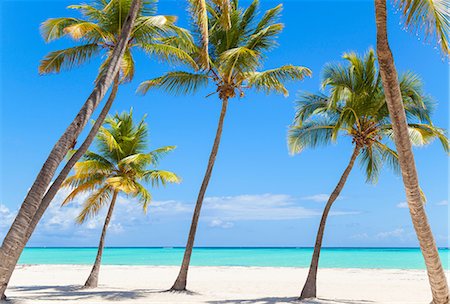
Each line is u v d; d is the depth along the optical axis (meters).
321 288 19.78
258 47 17.23
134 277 26.81
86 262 58.19
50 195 9.50
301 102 16.22
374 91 15.23
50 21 13.21
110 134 18.39
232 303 14.04
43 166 8.91
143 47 14.05
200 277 26.64
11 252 8.44
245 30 17.52
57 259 69.31
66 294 16.25
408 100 15.12
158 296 15.75
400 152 8.65
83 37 13.80
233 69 16.89
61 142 9.13
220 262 55.59
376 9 8.46
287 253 97.25
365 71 15.17
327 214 15.53
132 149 20.39
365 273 29.92
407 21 8.10
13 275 27.77
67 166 10.02
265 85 17.02
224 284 21.73
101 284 21.75
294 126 16.53
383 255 80.38
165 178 19.50
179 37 14.98
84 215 19.97
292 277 26.72
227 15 10.34
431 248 8.78
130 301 14.55
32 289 18.48
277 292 18.47
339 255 81.19
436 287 8.86
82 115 9.42
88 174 19.50
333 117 16.28
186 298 15.35
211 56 17.50
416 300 15.82
